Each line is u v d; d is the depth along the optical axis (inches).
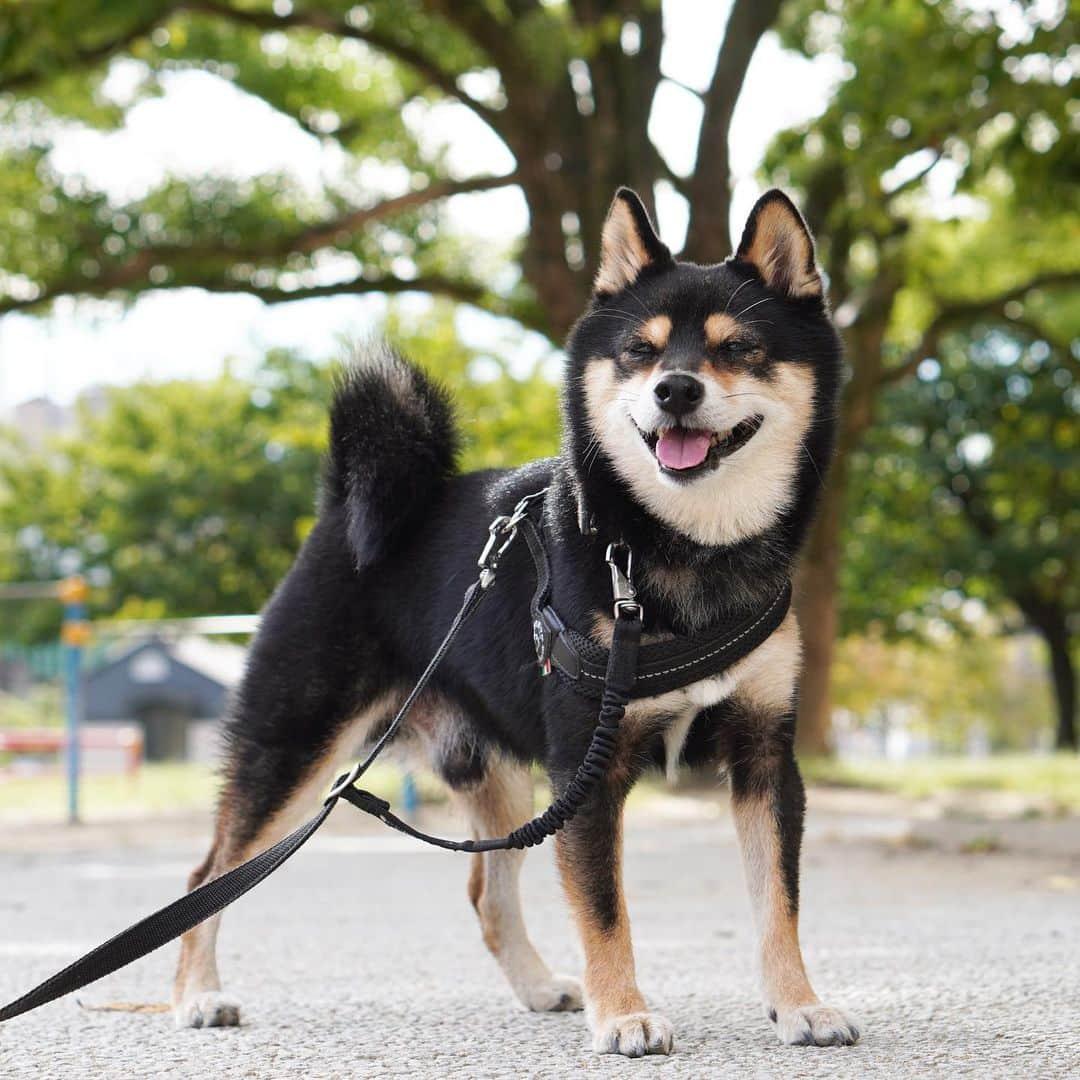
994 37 440.1
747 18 566.9
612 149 561.3
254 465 1272.1
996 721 2207.2
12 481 1331.2
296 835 136.6
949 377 1060.5
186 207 650.8
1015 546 1070.4
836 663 1706.4
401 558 169.0
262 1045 140.8
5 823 496.4
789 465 150.9
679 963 195.3
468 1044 140.3
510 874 171.9
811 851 362.0
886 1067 125.0
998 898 267.4
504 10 586.9
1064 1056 127.4
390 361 176.1
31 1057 135.6
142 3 526.0
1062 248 700.7
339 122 698.2
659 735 148.8
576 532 148.9
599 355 154.9
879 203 498.3
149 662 1577.3
